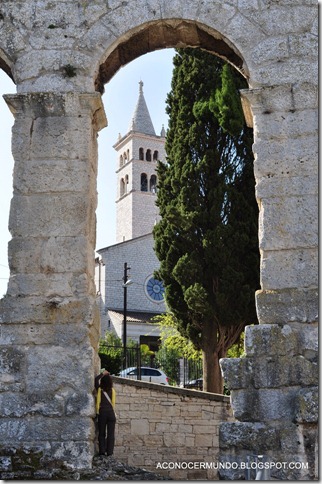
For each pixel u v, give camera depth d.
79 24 13.20
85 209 12.36
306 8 13.02
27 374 11.67
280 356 11.38
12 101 12.79
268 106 12.58
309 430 10.98
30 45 13.16
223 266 26.53
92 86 12.95
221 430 11.17
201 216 27.23
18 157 12.61
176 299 27.58
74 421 11.43
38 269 12.12
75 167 12.53
